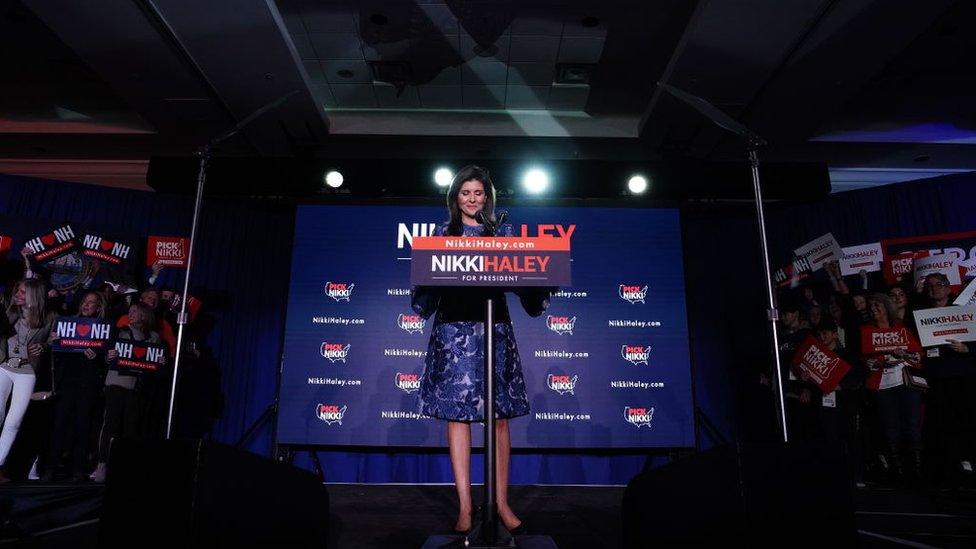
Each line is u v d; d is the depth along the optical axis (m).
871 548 2.16
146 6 4.10
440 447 4.68
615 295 5.00
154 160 5.20
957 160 6.35
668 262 5.08
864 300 4.94
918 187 5.52
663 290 5.02
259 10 4.15
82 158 6.39
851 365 4.46
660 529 1.78
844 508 1.50
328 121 5.78
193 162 5.20
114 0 4.01
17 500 2.94
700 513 1.62
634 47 5.02
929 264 4.87
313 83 5.58
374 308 4.95
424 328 4.91
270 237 5.62
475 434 4.70
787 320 5.08
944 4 3.98
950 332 4.48
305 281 5.00
